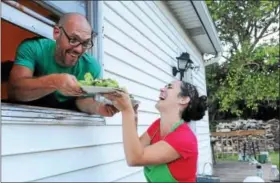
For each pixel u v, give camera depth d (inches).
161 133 58.9
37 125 68.4
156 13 172.1
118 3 123.7
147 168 57.7
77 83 46.0
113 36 114.9
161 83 169.3
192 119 59.1
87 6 100.7
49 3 103.0
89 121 86.4
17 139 62.4
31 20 77.7
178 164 53.9
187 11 177.3
